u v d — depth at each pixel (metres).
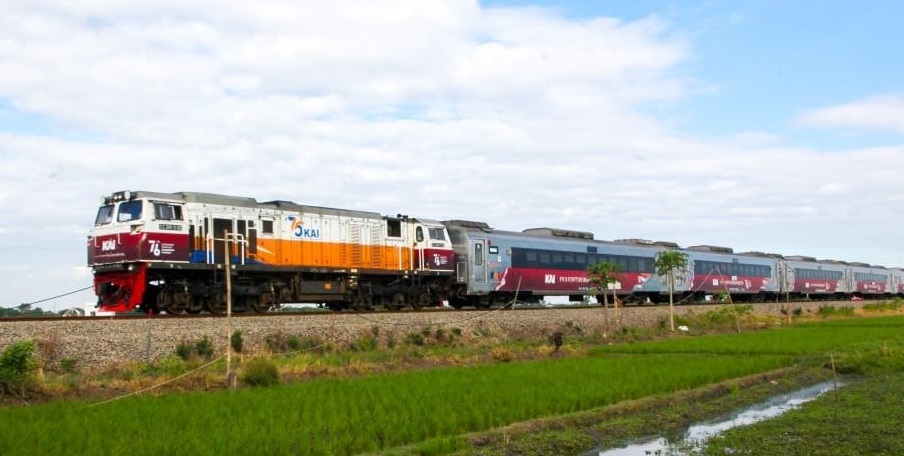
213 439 15.73
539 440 18.33
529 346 38.25
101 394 21.64
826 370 32.56
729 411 23.66
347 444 16.16
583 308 49.41
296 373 26.66
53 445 14.95
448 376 26.95
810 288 81.62
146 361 25.33
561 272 52.84
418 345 34.94
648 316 53.78
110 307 30.75
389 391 23.06
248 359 26.97
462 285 45.91
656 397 24.17
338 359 29.12
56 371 23.27
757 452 17.34
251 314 31.09
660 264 55.38
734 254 71.38
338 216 37.81
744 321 59.09
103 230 31.00
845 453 16.97
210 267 31.92
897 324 59.50
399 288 41.41
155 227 30.16
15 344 21.64
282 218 35.03
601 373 28.30
